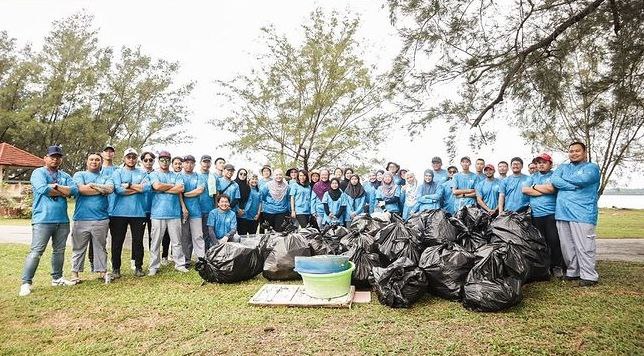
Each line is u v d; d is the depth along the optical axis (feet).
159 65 119.34
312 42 56.24
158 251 18.54
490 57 16.83
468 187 23.13
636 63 15.72
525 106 17.48
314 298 13.65
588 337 10.37
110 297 14.43
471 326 11.28
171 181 19.13
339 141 57.00
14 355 9.73
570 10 16.22
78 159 116.78
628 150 49.83
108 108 118.83
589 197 15.67
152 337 10.77
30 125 101.65
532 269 15.80
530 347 9.81
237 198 22.18
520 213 17.49
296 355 9.54
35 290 15.40
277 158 56.65
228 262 16.26
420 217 18.83
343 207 24.12
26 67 111.75
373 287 14.55
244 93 57.47
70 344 10.42
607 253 24.75
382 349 9.79
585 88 16.94
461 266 13.61
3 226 41.60
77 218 16.47
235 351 9.81
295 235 17.47
